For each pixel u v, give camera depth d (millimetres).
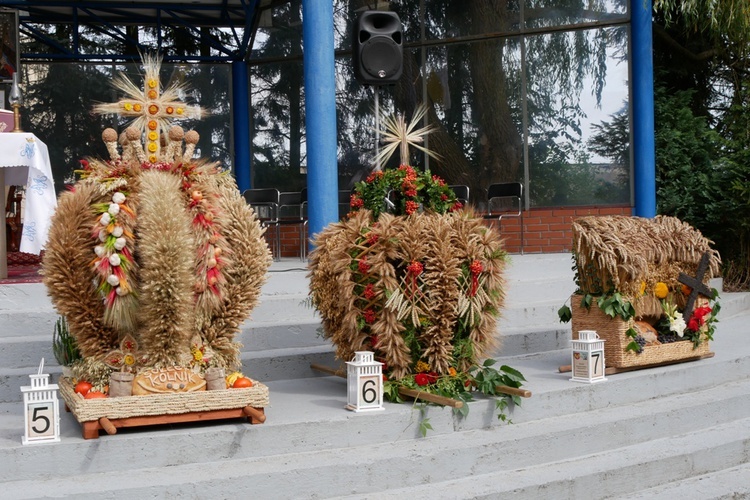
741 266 10836
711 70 13102
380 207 5602
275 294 7039
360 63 7520
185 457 4488
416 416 5020
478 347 5477
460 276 5367
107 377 4766
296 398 5426
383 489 4598
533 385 5703
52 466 4293
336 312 5531
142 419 4520
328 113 8164
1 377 5297
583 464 5086
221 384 4723
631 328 6051
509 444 4980
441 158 12164
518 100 11898
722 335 7789
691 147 11586
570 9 11617
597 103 11555
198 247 4855
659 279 6352
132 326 4777
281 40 12898
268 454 4660
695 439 5629
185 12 12984
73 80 13086
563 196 11758
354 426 4863
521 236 11711
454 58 12156
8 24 12539
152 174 4859
